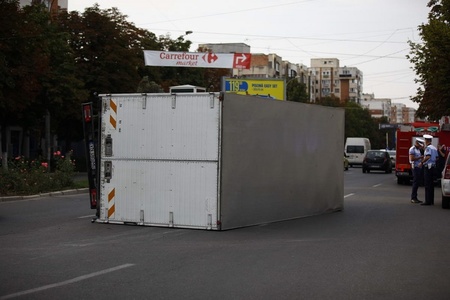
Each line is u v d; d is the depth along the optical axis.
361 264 8.81
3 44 28.17
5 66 28.44
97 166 13.24
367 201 19.81
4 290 7.09
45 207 17.23
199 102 12.23
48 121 36.34
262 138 13.28
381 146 123.50
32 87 29.98
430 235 11.87
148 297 6.77
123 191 12.95
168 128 12.50
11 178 21.47
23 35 28.94
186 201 12.34
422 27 30.33
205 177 12.18
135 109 12.79
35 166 23.84
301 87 78.12
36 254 9.46
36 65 29.98
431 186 18.45
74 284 7.41
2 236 11.39
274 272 8.18
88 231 12.05
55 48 34.19
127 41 39.66
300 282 7.59
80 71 37.72
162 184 12.55
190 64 35.69
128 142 12.87
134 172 12.82
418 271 8.36
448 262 9.03
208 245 10.40
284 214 14.17
